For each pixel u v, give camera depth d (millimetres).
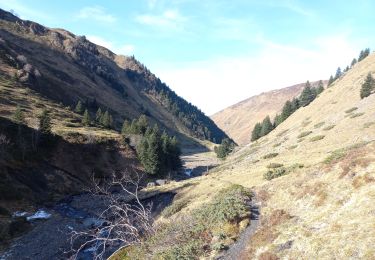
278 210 32969
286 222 29703
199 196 60125
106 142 118188
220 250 29312
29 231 60406
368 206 25516
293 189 36156
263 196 39188
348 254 21344
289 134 110938
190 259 28656
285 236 27047
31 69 180750
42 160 94625
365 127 67625
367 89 94000
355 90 108688
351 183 29797
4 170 78375
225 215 34281
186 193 69562
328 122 91750
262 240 28109
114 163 112688
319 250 23234
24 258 49406
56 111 141875
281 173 50531
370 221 23594
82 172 101688
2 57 178375
